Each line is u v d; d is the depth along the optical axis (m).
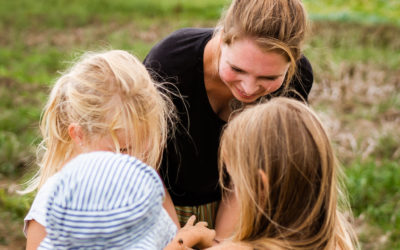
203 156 2.50
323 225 1.88
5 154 5.96
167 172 2.57
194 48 2.31
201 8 17.28
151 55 2.40
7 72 9.52
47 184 2.10
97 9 17.12
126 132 2.04
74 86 2.09
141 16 16.38
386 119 7.62
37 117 7.14
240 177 1.85
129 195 1.65
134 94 2.05
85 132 2.06
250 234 1.89
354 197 5.12
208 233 2.33
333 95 8.47
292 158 1.79
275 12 2.00
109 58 2.15
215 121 2.42
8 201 5.03
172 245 2.02
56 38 12.96
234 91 2.20
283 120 1.83
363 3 16.53
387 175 5.50
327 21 13.70
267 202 1.83
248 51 2.03
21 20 15.09
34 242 2.04
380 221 4.88
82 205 1.66
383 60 10.50
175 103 2.38
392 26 13.23
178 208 2.71
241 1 2.06
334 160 1.88
